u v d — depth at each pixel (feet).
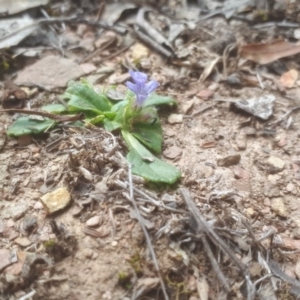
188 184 0.36
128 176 0.34
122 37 0.50
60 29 0.50
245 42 0.49
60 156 0.38
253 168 0.39
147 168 0.36
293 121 0.43
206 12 0.53
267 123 0.42
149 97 0.41
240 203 0.36
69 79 0.45
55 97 0.43
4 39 0.47
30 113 0.38
